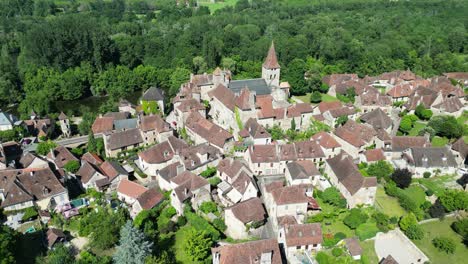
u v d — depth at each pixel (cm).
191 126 12825
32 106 16150
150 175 11531
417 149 11300
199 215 9731
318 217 9275
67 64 19438
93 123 14150
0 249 7731
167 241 8994
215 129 12225
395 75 17888
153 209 9769
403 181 10425
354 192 9519
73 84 18362
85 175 10975
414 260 8400
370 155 11369
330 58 19800
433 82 16912
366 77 17975
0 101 17800
